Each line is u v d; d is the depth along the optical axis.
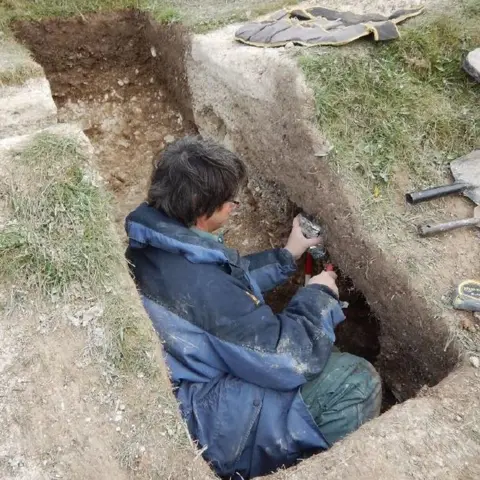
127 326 1.76
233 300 1.78
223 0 3.65
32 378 1.69
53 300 1.83
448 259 2.18
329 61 2.49
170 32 3.38
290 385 1.78
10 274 1.86
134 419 1.64
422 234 2.22
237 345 1.74
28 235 1.92
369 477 1.57
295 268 2.35
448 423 1.71
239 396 1.77
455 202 2.36
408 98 2.53
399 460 1.61
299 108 2.41
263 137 2.73
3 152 2.10
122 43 3.71
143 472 1.55
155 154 3.56
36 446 1.58
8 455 1.56
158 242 1.83
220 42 3.04
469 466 1.62
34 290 1.84
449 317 2.02
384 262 2.19
